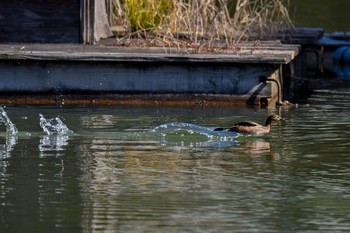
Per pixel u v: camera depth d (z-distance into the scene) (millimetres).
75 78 25719
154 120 23000
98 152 19406
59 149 19609
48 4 28688
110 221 14648
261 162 18734
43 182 16922
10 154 19125
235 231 14320
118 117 23406
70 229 14234
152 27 29531
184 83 25719
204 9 28688
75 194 16156
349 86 31797
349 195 16391
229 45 27422
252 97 25781
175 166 18266
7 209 15234
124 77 25719
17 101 25719
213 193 16375
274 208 15547
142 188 16609
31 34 28797
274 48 27953
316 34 35531
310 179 17453
